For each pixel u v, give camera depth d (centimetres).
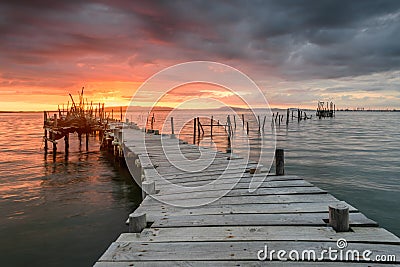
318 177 1116
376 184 1009
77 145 2177
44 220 668
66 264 483
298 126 4475
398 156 1588
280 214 367
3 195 862
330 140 2462
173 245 287
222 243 289
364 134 3059
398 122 6034
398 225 675
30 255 510
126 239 303
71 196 855
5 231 608
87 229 623
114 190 920
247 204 413
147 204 423
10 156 1645
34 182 1031
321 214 364
